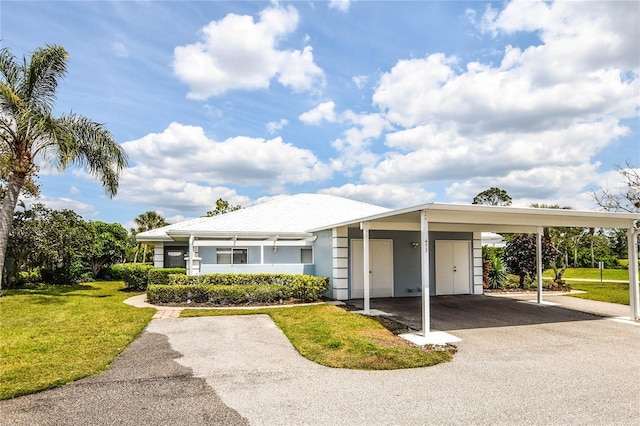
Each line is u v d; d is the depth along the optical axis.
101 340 7.91
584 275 28.03
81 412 4.54
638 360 6.82
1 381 5.49
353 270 14.49
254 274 14.10
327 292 14.70
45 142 13.08
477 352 7.32
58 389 5.30
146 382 5.60
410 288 15.28
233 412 4.56
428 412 4.57
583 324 9.96
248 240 15.92
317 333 8.48
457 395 5.11
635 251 10.75
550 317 10.90
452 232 16.12
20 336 8.19
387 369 6.24
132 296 15.36
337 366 6.36
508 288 18.14
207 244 14.66
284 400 4.94
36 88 13.57
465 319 10.55
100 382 5.60
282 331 8.93
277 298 13.20
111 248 24.11
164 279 15.59
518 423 4.28
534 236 18.45
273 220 17.44
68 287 18.59
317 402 4.87
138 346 7.66
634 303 10.63
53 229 16.61
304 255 16.45
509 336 8.61
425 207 8.38
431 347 7.64
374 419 4.38
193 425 4.22
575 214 9.61
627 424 4.27
